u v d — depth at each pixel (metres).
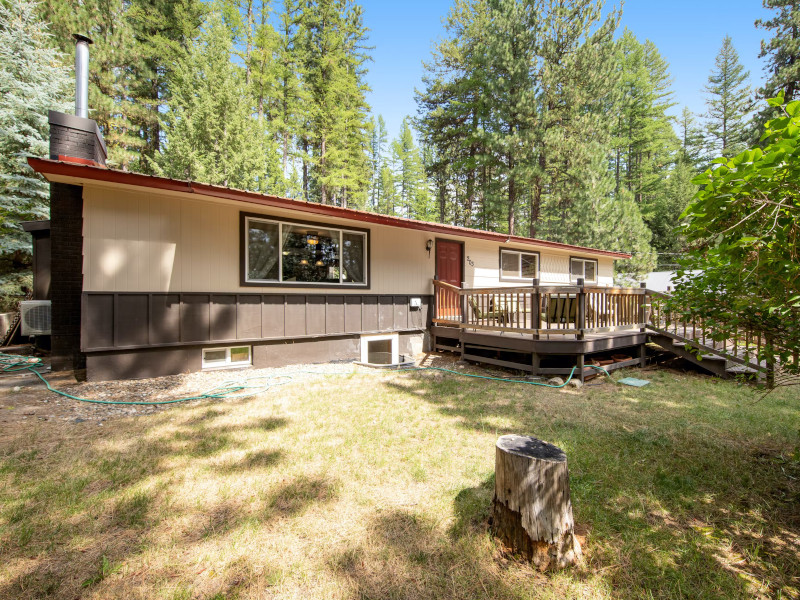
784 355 2.63
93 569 1.96
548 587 1.89
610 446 3.55
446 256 9.73
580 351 6.06
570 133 17.53
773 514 2.54
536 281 6.27
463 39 22.50
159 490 2.70
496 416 4.37
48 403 4.56
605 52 16.91
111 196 5.45
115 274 5.48
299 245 7.24
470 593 1.85
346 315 7.78
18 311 9.79
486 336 7.18
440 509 2.51
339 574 1.95
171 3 19.34
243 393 5.25
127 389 5.20
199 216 6.16
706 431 3.96
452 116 22.38
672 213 25.23
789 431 3.96
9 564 1.97
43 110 11.20
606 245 16.84
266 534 2.25
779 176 1.90
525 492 2.06
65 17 14.75
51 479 2.81
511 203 19.88
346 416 4.32
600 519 2.45
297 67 23.94
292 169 25.30
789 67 18.22
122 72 16.89
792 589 1.89
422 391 5.45
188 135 15.32
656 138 28.44
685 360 7.48
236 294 6.47
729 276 2.50
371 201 41.28
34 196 10.98
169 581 1.89
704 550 2.19
